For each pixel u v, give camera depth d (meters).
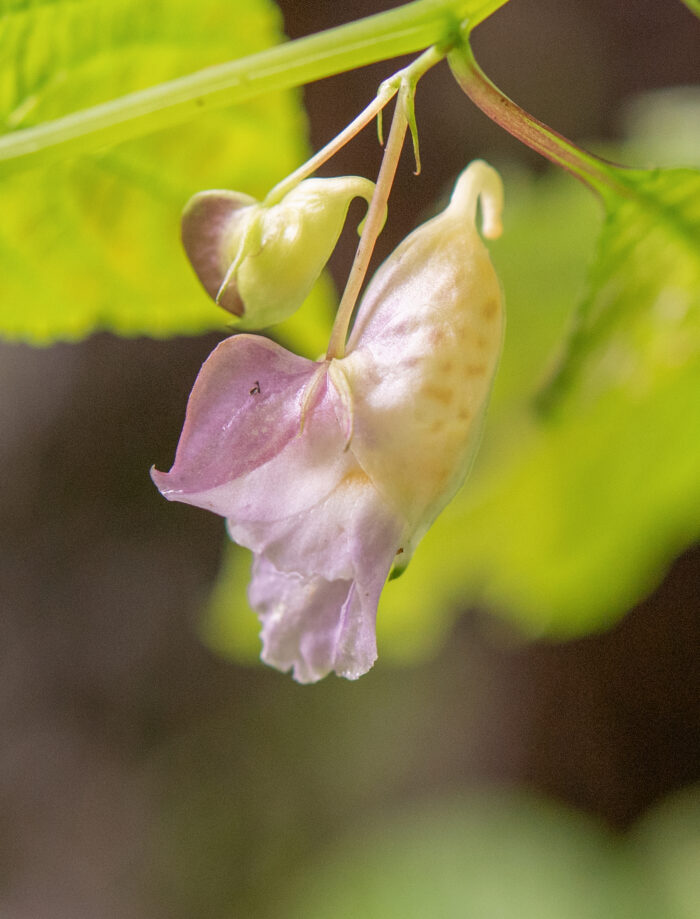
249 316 0.20
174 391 0.98
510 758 0.92
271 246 0.19
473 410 0.19
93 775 1.01
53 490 0.99
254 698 1.02
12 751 1.00
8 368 0.98
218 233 0.20
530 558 0.34
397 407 0.19
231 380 0.19
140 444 0.99
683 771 0.88
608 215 0.21
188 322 0.25
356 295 0.19
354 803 0.96
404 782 0.95
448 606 0.42
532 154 0.74
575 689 0.88
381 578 0.19
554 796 0.90
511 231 0.32
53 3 0.22
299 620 0.20
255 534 0.19
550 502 0.32
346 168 0.73
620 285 0.22
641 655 0.87
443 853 0.61
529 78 0.78
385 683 0.99
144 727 1.02
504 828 0.63
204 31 0.22
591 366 0.24
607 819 0.88
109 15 0.22
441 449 0.19
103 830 1.00
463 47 0.19
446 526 0.34
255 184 0.24
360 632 0.19
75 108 0.23
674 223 0.21
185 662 1.02
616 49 0.78
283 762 1.00
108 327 0.25
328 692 1.01
